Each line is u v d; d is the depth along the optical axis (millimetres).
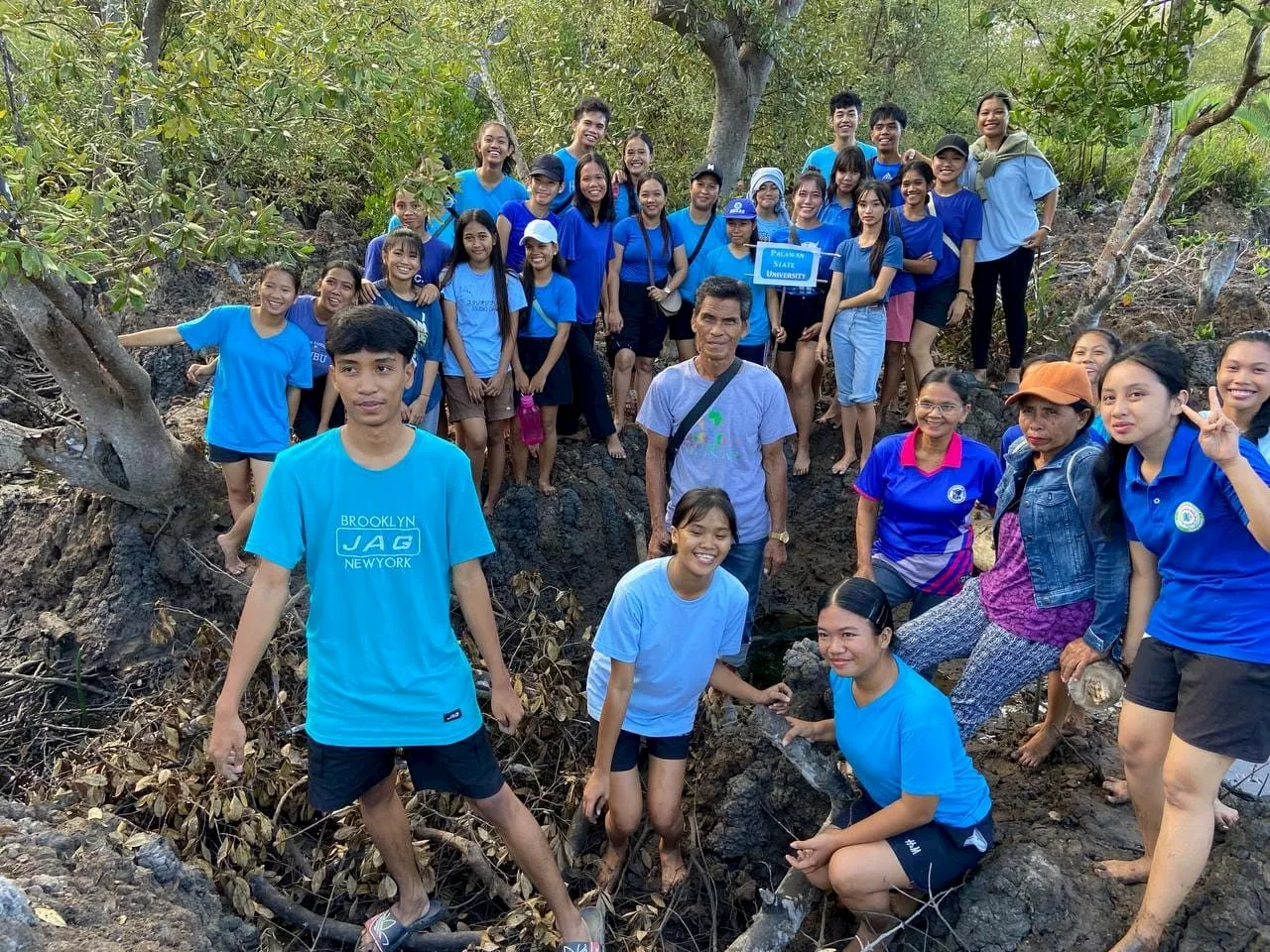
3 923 2973
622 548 7070
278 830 4320
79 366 5406
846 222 7078
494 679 3543
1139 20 7070
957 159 6797
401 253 5512
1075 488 3736
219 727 3182
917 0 13242
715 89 10305
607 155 10297
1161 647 3412
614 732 4094
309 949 4055
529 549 6668
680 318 7203
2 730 5367
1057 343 8398
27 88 5930
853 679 3781
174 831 4242
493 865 4449
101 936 3201
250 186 10008
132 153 5953
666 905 4441
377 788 3598
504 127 6812
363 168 9961
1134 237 7758
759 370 4844
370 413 3094
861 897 3688
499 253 5957
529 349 6367
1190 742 3225
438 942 3953
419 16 6129
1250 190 12383
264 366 5453
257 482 5594
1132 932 3383
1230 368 3910
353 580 3258
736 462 4910
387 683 3336
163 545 6012
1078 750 4617
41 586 6223
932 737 3562
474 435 6156
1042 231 7281
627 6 10195
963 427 7398
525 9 10789
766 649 6812
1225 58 16594
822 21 10758
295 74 5238
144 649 5828
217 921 3840
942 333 8508
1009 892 3678
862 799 4086
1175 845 3271
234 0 5645
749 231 6723
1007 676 4082
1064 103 7242
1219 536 3199
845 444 7270
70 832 3732
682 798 4988
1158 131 7520
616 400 7312
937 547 4668
